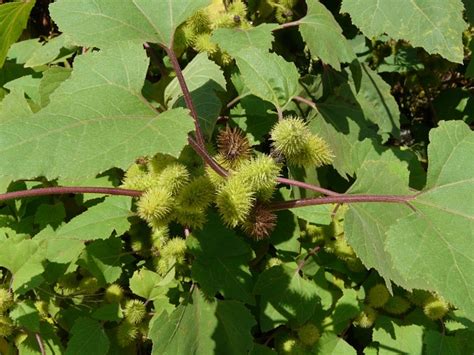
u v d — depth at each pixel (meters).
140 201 0.26
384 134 0.44
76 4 0.26
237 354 0.30
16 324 0.30
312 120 0.39
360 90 0.44
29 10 0.39
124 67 0.24
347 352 0.33
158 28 0.27
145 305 0.32
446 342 0.33
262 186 0.25
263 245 0.35
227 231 0.31
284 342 0.34
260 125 0.39
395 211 0.24
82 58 0.24
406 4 0.30
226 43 0.34
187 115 0.20
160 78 0.43
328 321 0.34
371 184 0.26
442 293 0.20
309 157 0.26
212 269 0.31
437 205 0.23
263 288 0.32
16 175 0.18
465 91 0.51
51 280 0.31
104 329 0.32
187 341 0.29
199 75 0.34
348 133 0.40
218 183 0.26
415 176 0.38
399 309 0.34
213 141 0.37
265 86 0.31
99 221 0.31
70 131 0.19
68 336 0.33
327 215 0.33
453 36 0.30
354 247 0.24
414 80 0.51
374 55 0.48
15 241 0.30
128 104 0.22
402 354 0.33
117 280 0.35
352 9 0.31
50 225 0.33
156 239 0.33
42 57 0.40
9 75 0.43
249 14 0.42
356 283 0.36
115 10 0.26
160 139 0.19
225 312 0.31
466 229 0.21
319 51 0.34
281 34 0.44
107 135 0.19
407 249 0.21
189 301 0.31
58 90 0.23
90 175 0.18
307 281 0.33
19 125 0.19
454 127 0.24
